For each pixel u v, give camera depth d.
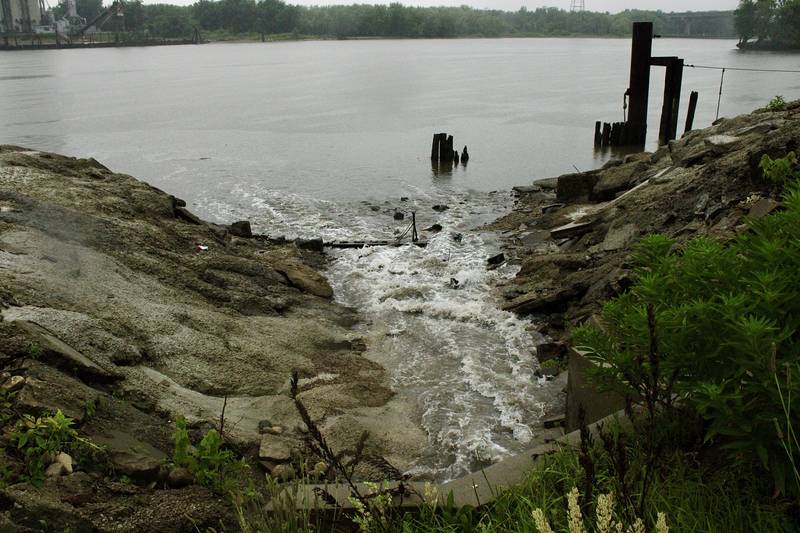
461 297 12.85
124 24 176.50
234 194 23.12
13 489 4.94
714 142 14.12
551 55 124.75
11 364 6.55
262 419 7.90
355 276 14.13
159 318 9.39
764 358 3.66
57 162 14.77
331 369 9.77
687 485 4.12
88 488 5.24
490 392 9.21
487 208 20.77
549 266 13.28
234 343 9.58
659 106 44.97
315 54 129.25
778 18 84.00
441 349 10.66
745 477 4.12
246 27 193.75
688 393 4.39
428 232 17.81
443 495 4.87
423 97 54.94
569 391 6.99
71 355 7.08
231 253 13.73
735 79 60.31
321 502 4.80
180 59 117.81
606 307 5.09
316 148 32.44
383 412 8.64
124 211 13.34
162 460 5.88
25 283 8.76
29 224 10.93
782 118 15.35
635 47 30.16
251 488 5.36
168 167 27.81
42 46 157.62
